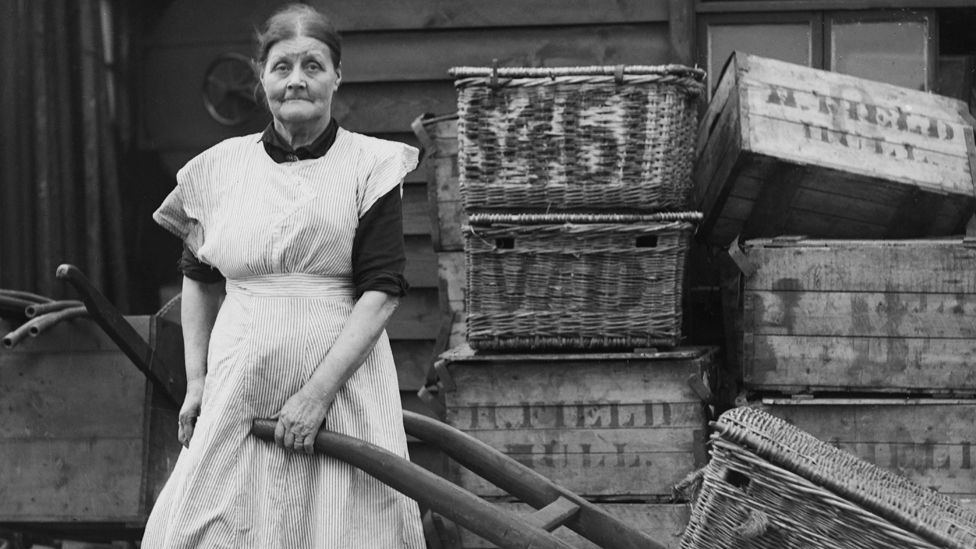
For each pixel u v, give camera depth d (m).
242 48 5.76
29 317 3.58
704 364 3.81
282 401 2.76
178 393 3.59
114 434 3.56
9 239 5.64
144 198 5.78
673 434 3.75
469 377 3.84
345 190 2.78
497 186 3.80
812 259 3.69
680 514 3.71
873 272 3.67
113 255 5.71
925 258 3.65
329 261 2.78
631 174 3.75
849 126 3.83
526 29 4.64
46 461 3.58
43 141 5.65
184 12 5.77
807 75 3.90
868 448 3.68
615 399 3.78
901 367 3.66
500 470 3.02
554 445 3.80
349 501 2.73
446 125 4.28
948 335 3.64
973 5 4.48
